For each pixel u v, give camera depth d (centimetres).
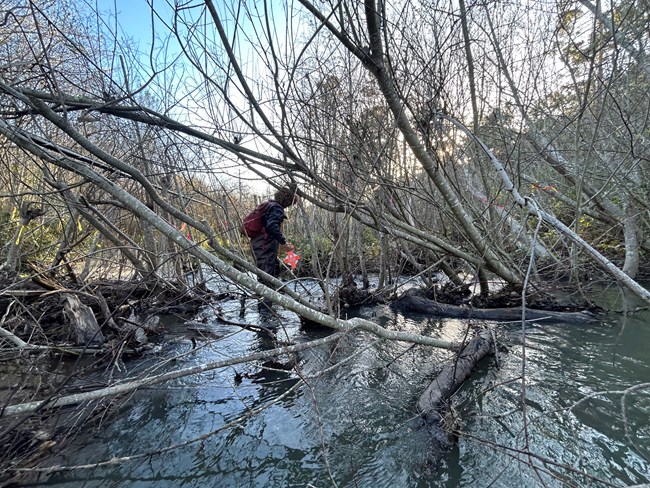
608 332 403
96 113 357
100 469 215
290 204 539
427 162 391
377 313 545
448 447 224
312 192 461
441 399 266
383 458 219
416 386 303
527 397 276
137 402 290
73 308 409
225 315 550
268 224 518
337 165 409
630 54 436
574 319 448
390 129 423
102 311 451
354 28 294
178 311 560
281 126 316
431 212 649
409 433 240
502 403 270
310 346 247
